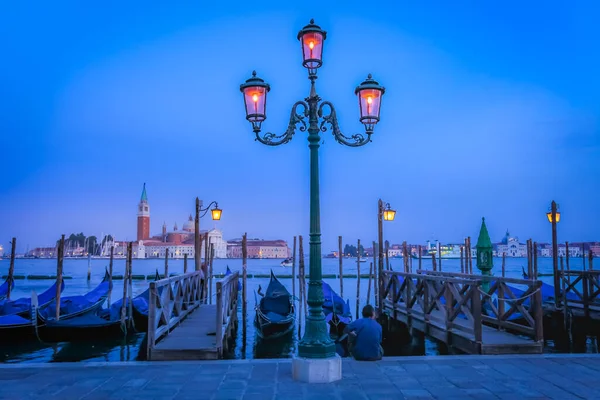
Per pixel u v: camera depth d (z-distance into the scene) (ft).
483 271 49.96
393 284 55.47
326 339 23.31
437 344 49.29
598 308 53.47
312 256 24.07
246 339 56.34
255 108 23.91
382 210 65.00
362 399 19.86
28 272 261.24
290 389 21.33
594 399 19.79
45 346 51.70
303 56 23.61
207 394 20.61
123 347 51.47
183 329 39.78
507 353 30.55
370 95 24.58
